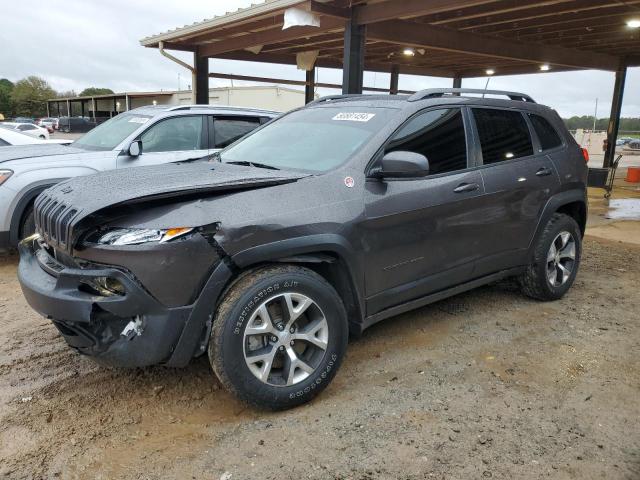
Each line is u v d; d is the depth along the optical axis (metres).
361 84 9.11
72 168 5.83
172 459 2.56
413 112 3.68
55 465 2.49
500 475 2.48
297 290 2.90
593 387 3.32
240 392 2.78
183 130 6.85
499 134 4.27
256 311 2.78
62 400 3.04
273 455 2.60
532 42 12.66
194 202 2.76
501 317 4.46
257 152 3.92
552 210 4.58
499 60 15.80
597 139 35.06
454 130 3.92
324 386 3.06
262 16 9.43
